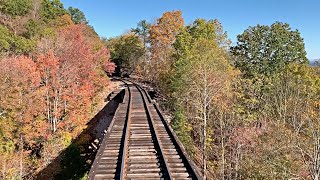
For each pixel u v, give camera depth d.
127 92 39.38
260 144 22.11
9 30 36.78
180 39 35.53
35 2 48.59
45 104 26.83
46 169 23.09
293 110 28.58
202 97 26.58
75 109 28.86
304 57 44.19
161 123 17.91
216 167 26.48
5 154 21.47
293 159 19.36
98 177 9.60
